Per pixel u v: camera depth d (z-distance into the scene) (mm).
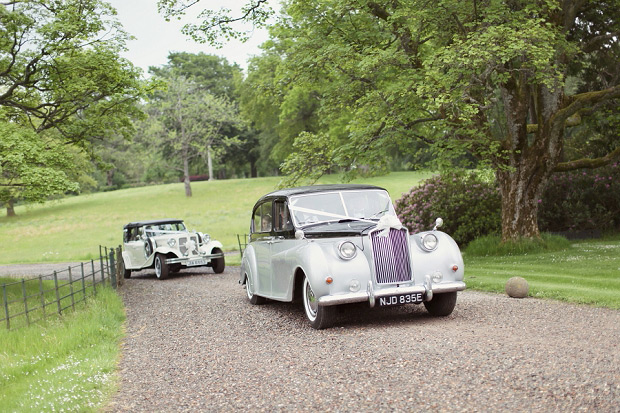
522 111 15438
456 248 7398
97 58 15375
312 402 4406
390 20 14180
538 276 10812
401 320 7473
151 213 50344
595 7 17531
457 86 12914
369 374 4965
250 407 4441
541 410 3814
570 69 20141
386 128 15086
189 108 58594
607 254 13695
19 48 15234
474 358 5113
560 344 5457
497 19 12945
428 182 20750
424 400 4195
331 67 15484
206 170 96438
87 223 47719
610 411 3697
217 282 14547
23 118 17312
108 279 14750
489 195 19578
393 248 7090
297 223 8055
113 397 5066
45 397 5102
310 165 17328
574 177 20094
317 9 15648
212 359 6184
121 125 18000
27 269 25719
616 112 18938
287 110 43562
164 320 9133
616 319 6656
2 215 59625
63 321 9367
